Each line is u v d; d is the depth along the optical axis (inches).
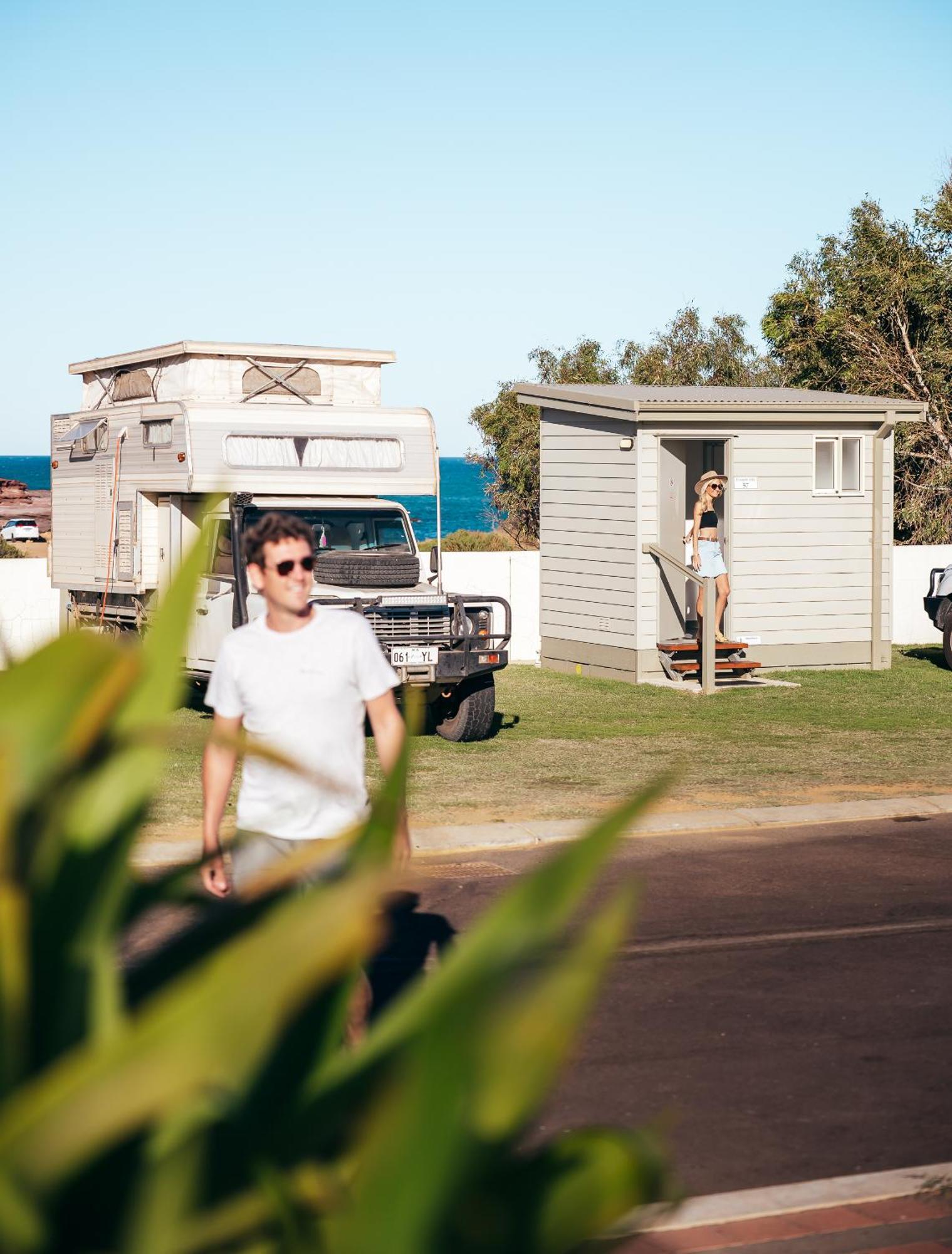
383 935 52.0
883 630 767.7
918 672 754.8
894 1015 246.8
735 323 1562.5
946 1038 235.6
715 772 481.1
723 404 711.7
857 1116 202.4
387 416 585.0
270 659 181.8
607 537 725.3
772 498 740.7
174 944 54.7
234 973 41.0
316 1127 46.6
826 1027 240.7
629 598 711.7
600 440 725.3
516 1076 44.6
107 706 45.9
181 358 586.2
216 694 183.9
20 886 45.8
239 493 546.0
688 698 661.9
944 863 361.7
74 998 47.2
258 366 589.6
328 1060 49.9
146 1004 52.8
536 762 500.1
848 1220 168.1
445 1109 41.0
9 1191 39.2
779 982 265.1
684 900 326.0
